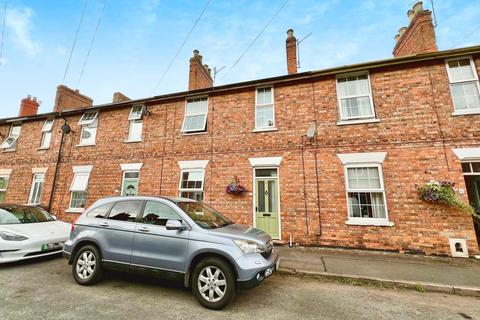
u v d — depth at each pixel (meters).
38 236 5.95
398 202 6.96
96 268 4.57
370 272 5.24
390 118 7.55
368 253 6.78
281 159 8.35
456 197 6.41
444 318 3.54
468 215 6.42
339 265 5.72
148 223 4.54
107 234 4.65
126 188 10.30
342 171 7.64
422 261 6.07
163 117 10.52
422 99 7.38
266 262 3.91
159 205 4.69
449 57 7.41
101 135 11.37
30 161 12.40
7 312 3.47
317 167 7.92
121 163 10.58
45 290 4.32
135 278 5.04
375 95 7.87
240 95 9.53
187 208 4.70
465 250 6.26
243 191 8.52
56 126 12.42
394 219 6.90
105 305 3.76
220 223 4.83
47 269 5.53
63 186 11.30
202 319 3.38
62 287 4.48
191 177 9.42
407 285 4.68
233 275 3.79
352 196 7.50
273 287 4.68
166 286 4.61
